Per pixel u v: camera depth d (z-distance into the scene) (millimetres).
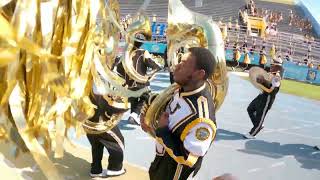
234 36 25969
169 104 3061
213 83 3338
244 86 15211
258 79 7703
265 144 7688
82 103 2883
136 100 7465
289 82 20516
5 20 2258
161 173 3156
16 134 2721
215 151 6785
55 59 2566
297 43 27688
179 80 2879
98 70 3021
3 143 2928
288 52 26953
